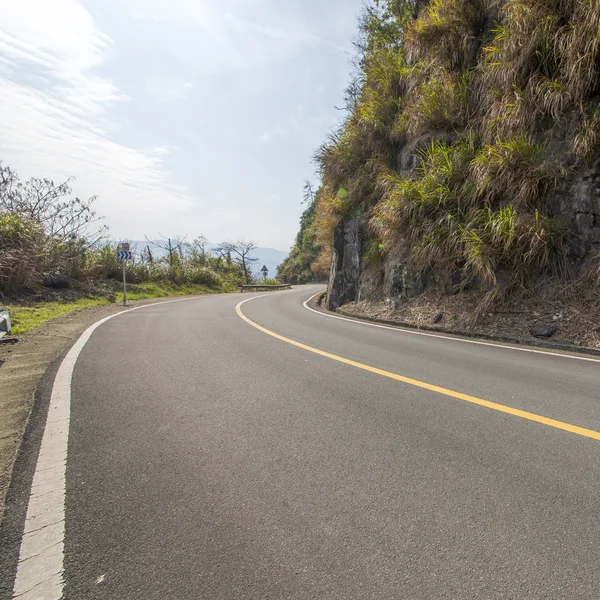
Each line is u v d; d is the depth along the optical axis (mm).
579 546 1705
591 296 6715
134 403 3568
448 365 5043
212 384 4168
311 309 13531
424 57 11359
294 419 3201
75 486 2195
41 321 9148
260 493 2133
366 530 1821
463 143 9359
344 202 13984
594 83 7137
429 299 9383
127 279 22375
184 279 28141
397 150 12633
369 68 13578
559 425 3053
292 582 1512
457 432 2936
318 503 2041
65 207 16547
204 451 2631
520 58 8023
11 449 2646
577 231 7160
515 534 1787
